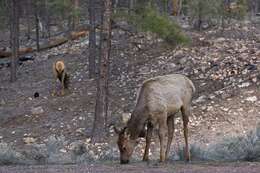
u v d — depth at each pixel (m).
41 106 22.77
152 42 27.09
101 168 10.15
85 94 23.45
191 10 27.17
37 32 32.44
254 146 12.38
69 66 27.69
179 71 23.30
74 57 29.23
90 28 25.00
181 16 31.78
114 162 12.01
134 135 10.68
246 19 30.25
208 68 22.73
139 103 10.69
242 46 24.59
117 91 22.72
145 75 23.80
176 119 19.06
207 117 18.97
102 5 17.72
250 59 22.58
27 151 14.77
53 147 15.66
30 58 30.77
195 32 27.48
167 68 23.89
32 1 34.94
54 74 25.12
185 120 11.51
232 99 19.81
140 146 17.28
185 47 25.34
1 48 34.41
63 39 32.72
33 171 9.87
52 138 17.67
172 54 25.22
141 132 10.73
